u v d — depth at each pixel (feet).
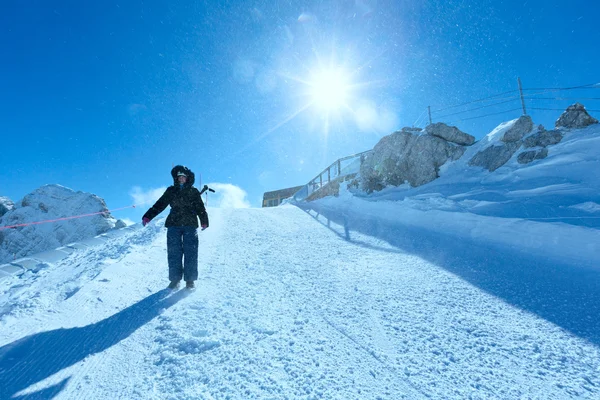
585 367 6.03
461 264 12.64
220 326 7.97
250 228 23.89
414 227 20.40
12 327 8.07
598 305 8.56
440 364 6.28
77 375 6.07
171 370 6.16
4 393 5.56
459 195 26.43
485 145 34.22
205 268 13.65
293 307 9.21
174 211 11.39
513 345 6.88
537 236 15.23
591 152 25.70
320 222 26.00
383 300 9.53
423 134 37.63
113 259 15.29
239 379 5.81
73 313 8.92
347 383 5.69
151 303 9.57
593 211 17.31
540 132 30.53
